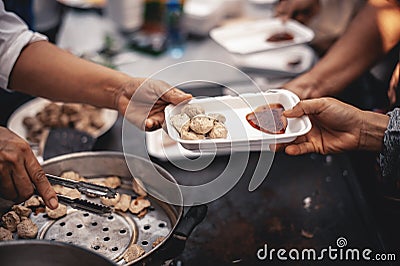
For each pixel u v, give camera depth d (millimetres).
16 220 1018
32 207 1074
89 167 1148
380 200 1271
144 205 1065
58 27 1968
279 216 1222
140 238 1006
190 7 2191
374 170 1371
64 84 1224
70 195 1079
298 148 1201
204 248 1132
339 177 1343
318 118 1164
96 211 981
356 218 1213
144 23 2232
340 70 1496
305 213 1230
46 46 1241
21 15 1677
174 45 2104
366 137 1174
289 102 1104
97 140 1432
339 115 1143
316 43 1948
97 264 697
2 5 1203
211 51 2068
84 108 1552
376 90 1677
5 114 1638
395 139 1113
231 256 1114
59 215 1043
